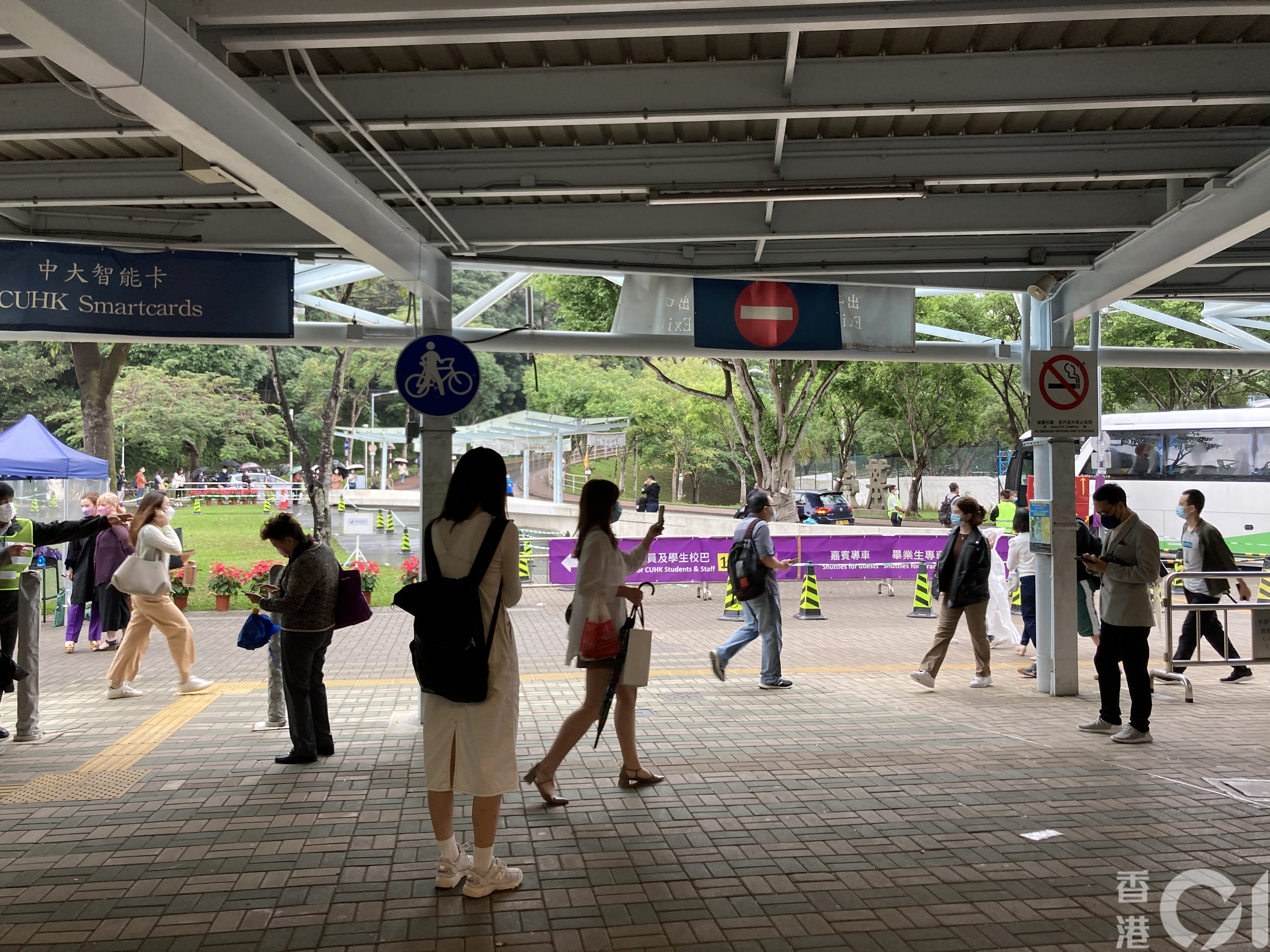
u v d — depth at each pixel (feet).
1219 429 70.69
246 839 17.02
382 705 28.40
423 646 13.96
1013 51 19.49
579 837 17.07
